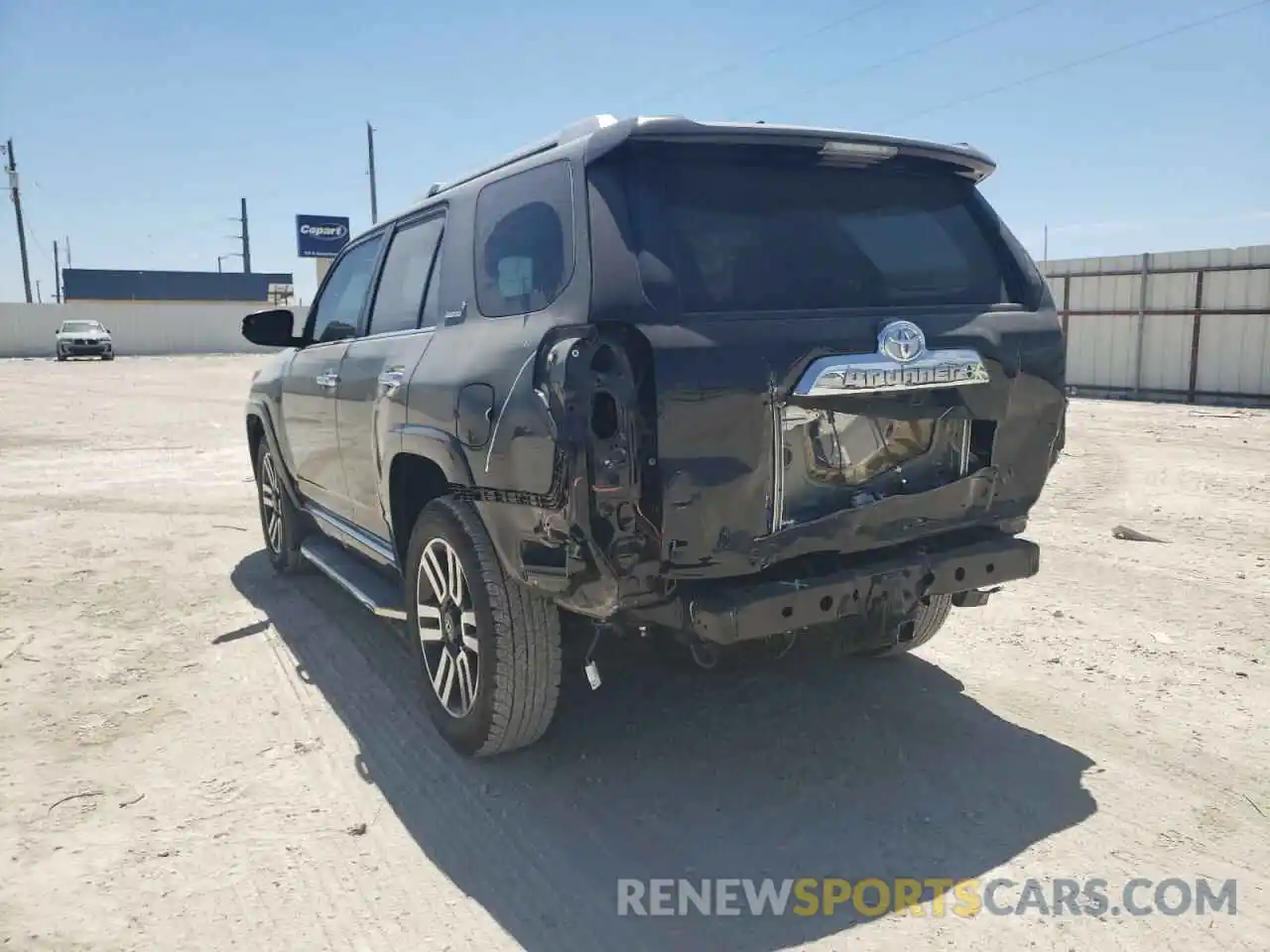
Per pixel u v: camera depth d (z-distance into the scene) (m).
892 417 3.22
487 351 3.32
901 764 3.67
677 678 4.50
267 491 6.46
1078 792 3.44
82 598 5.99
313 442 5.21
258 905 2.90
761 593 3.01
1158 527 7.28
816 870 3.03
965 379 3.31
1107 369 18.20
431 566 3.80
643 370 2.88
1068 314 18.77
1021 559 3.48
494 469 3.16
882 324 3.15
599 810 3.39
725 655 3.37
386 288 4.59
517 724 3.52
